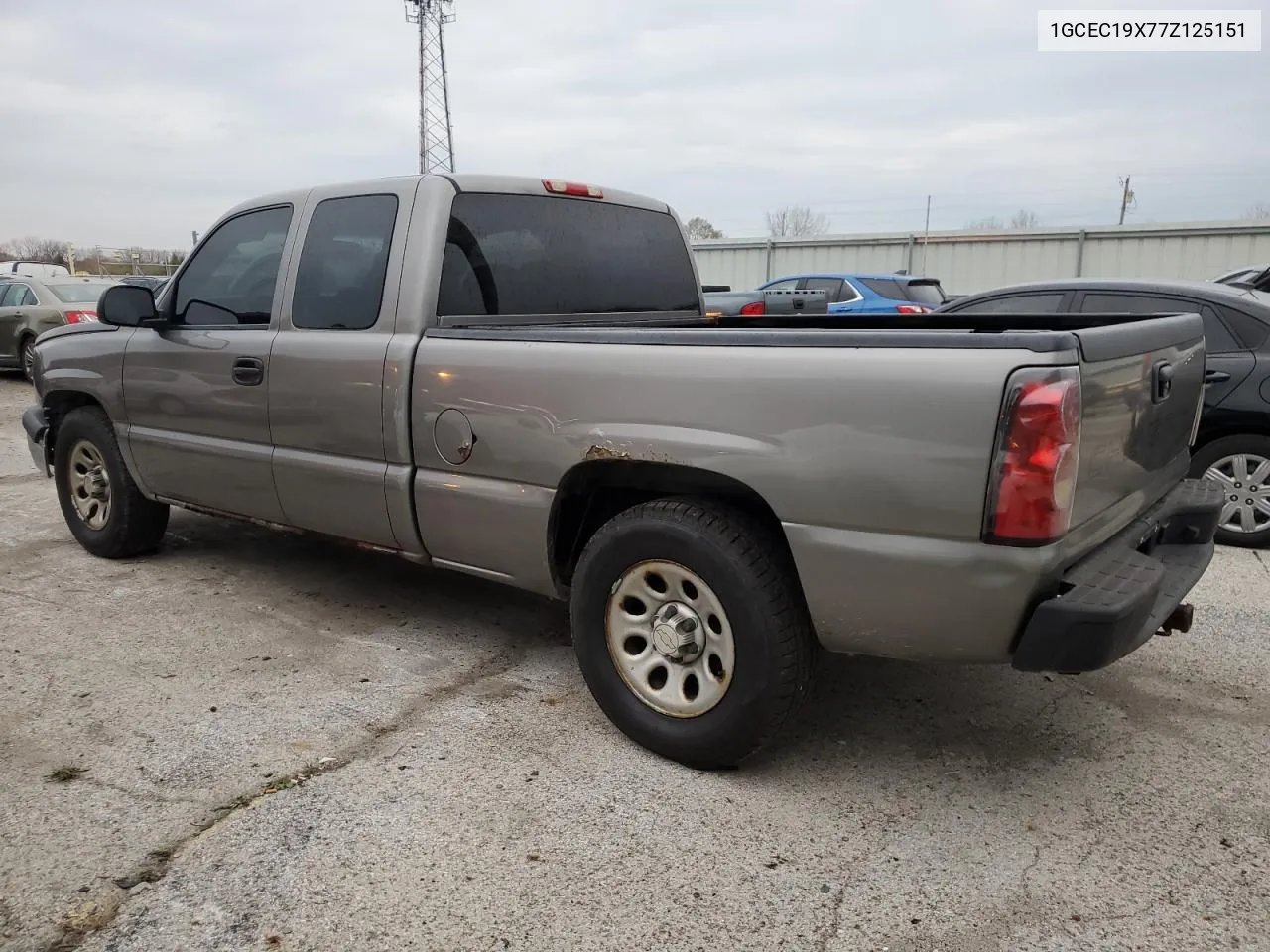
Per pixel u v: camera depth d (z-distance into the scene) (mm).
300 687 3658
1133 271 18312
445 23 37625
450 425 3420
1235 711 3510
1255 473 5449
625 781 2988
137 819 2754
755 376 2721
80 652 3992
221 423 4293
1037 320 3781
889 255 20359
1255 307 5438
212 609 4516
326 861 2568
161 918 2340
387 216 3697
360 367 3648
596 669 3223
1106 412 2590
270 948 2244
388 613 4484
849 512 2605
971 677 3811
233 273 4297
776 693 2822
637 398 2947
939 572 2510
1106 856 2629
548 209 4051
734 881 2508
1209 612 4504
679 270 4719
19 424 10523
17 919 2326
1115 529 2887
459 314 3660
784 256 21406
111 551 5207
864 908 2402
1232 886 2496
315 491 3943
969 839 2705
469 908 2389
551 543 3287
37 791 2895
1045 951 2254
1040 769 3104
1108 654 2406
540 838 2686
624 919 2355
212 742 3213
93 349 4941
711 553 2838
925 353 2488
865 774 3061
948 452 2443
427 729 3326
